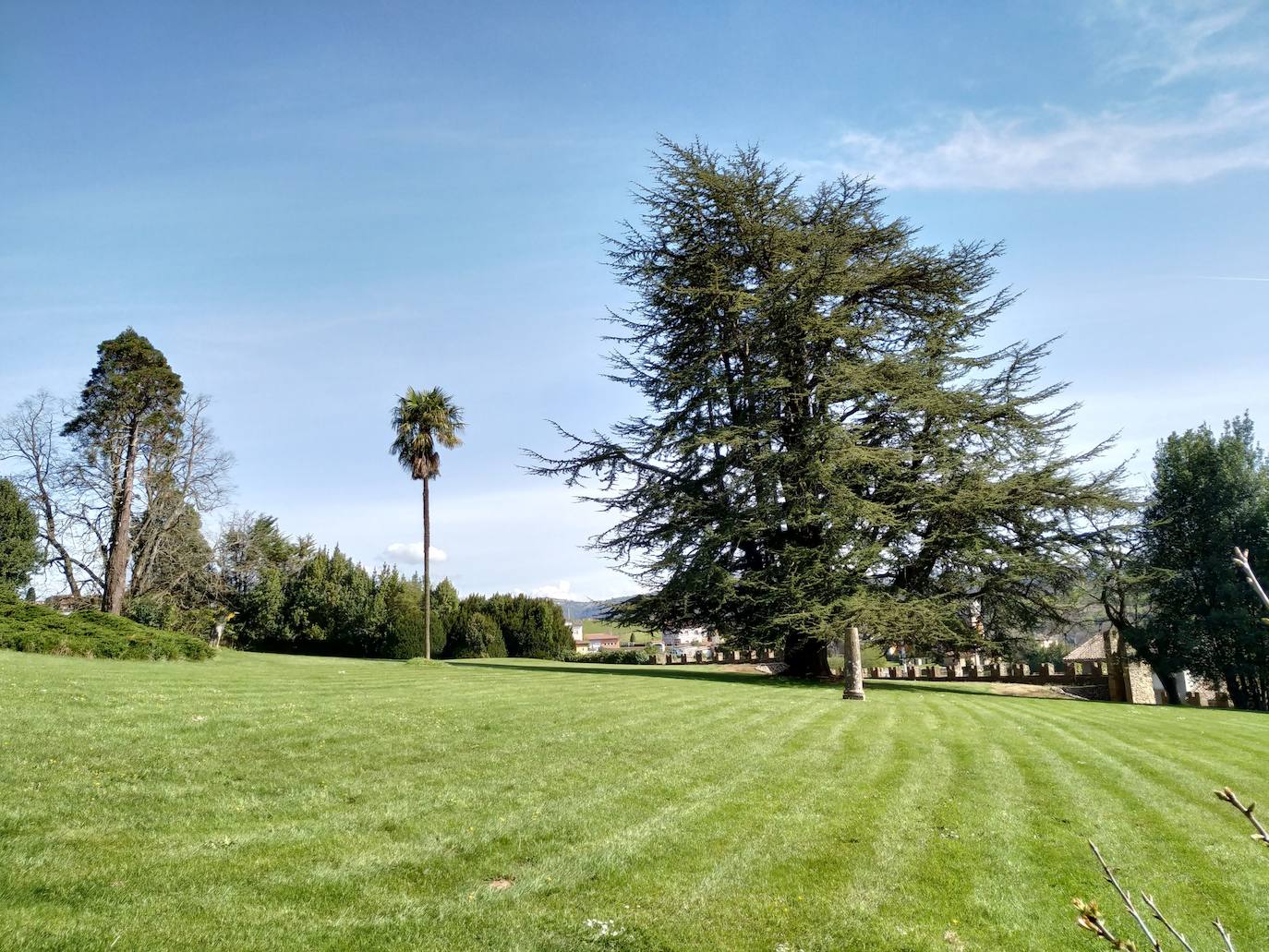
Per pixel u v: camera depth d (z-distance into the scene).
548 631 49.84
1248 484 25.50
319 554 49.25
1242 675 25.44
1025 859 5.77
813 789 7.51
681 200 24.55
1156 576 23.44
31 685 11.48
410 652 45.06
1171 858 5.84
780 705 13.98
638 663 38.12
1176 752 10.15
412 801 6.69
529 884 5.11
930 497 22.02
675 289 23.67
